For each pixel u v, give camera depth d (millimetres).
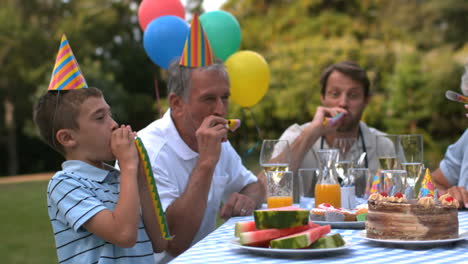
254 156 10055
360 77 3078
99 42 18188
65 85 1725
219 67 2240
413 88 10250
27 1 18766
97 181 1728
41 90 16391
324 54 11000
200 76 2188
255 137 10656
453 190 2146
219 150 2062
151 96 17625
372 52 11055
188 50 2211
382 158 2242
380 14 12984
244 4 13594
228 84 2262
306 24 12398
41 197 10742
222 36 2871
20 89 18516
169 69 2322
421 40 12883
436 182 2729
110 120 1756
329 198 2045
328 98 3141
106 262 1620
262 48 12383
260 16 13328
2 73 18000
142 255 1770
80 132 1713
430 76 10234
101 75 16328
